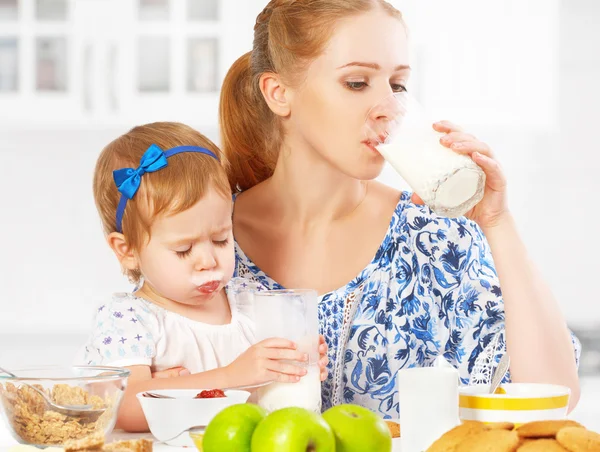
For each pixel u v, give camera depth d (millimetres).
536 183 4234
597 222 4227
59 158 4281
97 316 1773
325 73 1716
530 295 1701
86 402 1384
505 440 1153
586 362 3883
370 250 1950
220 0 3943
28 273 4285
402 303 1947
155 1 3951
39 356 4250
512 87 3930
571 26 4168
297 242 1943
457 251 1966
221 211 1723
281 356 1482
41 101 3943
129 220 1717
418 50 3926
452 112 3938
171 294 1734
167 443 1458
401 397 1360
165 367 1757
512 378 1696
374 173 1714
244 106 1958
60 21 3947
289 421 1093
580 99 4191
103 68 3941
